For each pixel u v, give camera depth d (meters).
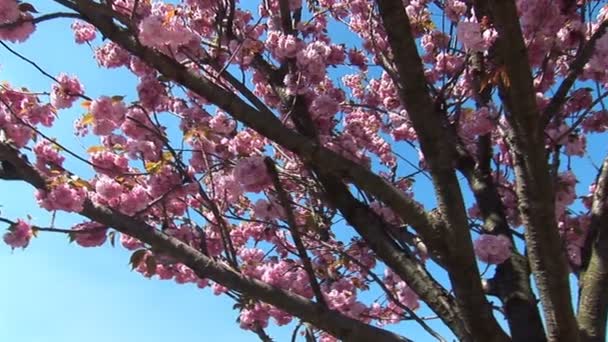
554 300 3.35
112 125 4.21
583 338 3.52
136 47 3.29
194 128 4.51
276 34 4.83
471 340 3.46
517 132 3.23
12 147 3.62
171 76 3.33
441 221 3.40
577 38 4.25
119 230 3.60
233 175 4.17
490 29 3.83
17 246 3.66
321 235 5.30
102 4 3.27
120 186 4.10
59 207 3.55
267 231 5.71
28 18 3.44
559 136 4.23
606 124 5.05
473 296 3.40
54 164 3.99
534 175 3.26
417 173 5.65
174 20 3.54
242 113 3.35
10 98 4.36
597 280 3.62
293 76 4.52
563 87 3.43
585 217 4.84
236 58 4.88
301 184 4.60
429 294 3.70
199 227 3.98
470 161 4.86
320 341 6.21
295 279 4.93
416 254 4.25
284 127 3.39
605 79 4.48
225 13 4.78
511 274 4.18
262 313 5.06
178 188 4.11
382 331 3.60
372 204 4.78
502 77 3.22
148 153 4.47
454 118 4.95
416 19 5.80
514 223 5.10
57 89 4.27
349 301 5.06
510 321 4.01
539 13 3.88
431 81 5.72
